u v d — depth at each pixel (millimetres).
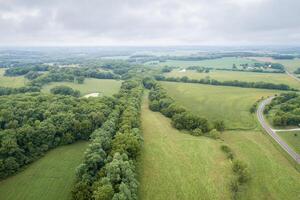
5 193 67938
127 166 65500
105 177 61125
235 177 75312
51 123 94312
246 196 68938
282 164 86062
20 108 101250
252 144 100812
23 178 74375
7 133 83375
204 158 86750
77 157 85812
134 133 88562
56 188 69812
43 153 87125
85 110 108812
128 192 57344
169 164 81812
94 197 57031
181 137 104438
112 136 90438
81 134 97375
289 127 117125
